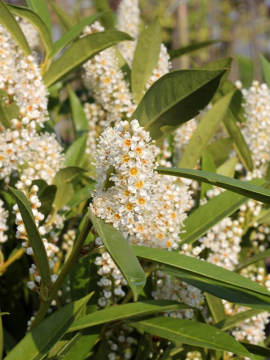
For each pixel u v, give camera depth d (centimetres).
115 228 31
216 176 30
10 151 43
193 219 45
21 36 46
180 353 45
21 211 31
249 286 32
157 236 39
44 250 33
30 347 34
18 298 53
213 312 43
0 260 46
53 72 50
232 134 56
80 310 36
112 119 53
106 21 73
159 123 36
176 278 43
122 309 36
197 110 35
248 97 55
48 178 48
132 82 51
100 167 31
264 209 54
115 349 47
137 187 30
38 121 44
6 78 44
